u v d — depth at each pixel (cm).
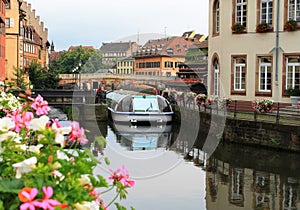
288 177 1566
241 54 2823
